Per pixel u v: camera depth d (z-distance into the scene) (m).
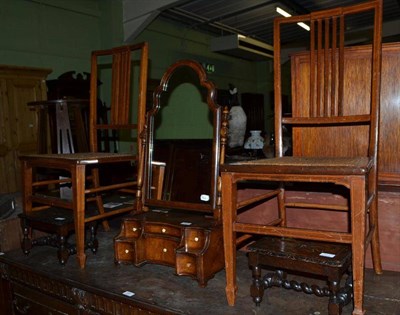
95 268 1.68
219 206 1.54
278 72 1.58
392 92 1.59
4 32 4.08
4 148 3.93
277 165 1.17
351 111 1.66
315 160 1.30
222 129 1.55
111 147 4.87
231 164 1.25
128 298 1.38
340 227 1.68
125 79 1.93
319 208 1.56
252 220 1.91
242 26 6.59
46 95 4.30
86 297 1.53
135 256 1.60
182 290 1.44
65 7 4.68
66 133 2.73
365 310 1.21
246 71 8.45
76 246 1.76
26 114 4.11
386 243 1.56
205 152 2.54
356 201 1.07
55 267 1.71
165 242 1.56
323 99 1.51
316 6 5.73
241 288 1.44
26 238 1.88
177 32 6.28
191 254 1.45
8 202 2.21
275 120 1.58
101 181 3.11
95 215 1.81
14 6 4.17
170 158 2.69
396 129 1.60
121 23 5.10
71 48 4.80
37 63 4.42
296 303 1.29
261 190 1.87
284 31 6.83
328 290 1.22
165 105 5.78
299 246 1.27
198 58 6.80
